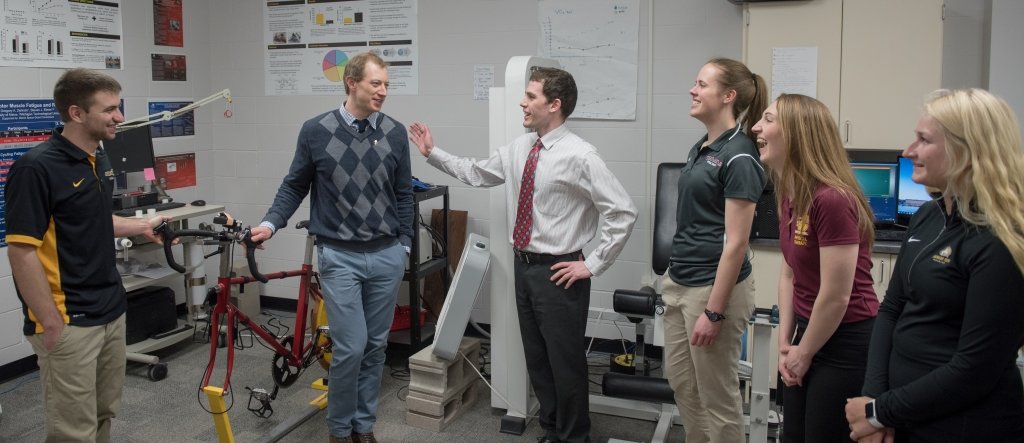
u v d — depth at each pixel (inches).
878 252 126.6
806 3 131.0
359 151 108.0
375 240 111.0
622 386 116.2
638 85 157.5
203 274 171.0
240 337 172.4
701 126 154.6
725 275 82.0
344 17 181.3
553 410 118.1
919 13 126.3
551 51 162.6
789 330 80.4
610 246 105.9
